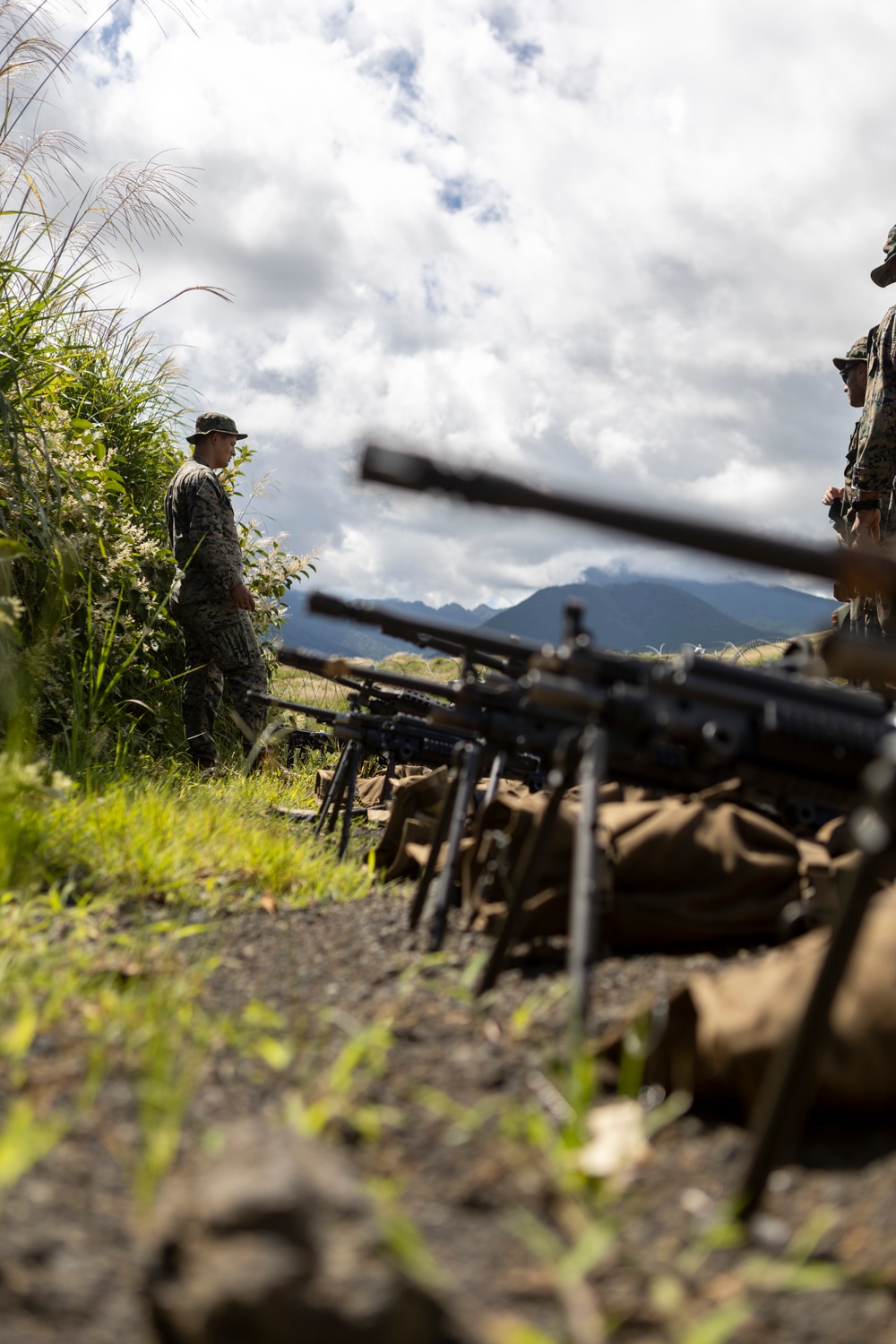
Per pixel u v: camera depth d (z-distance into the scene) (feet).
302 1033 7.66
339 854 16.29
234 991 8.77
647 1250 5.09
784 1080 5.08
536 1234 5.16
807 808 10.64
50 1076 6.70
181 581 26.40
